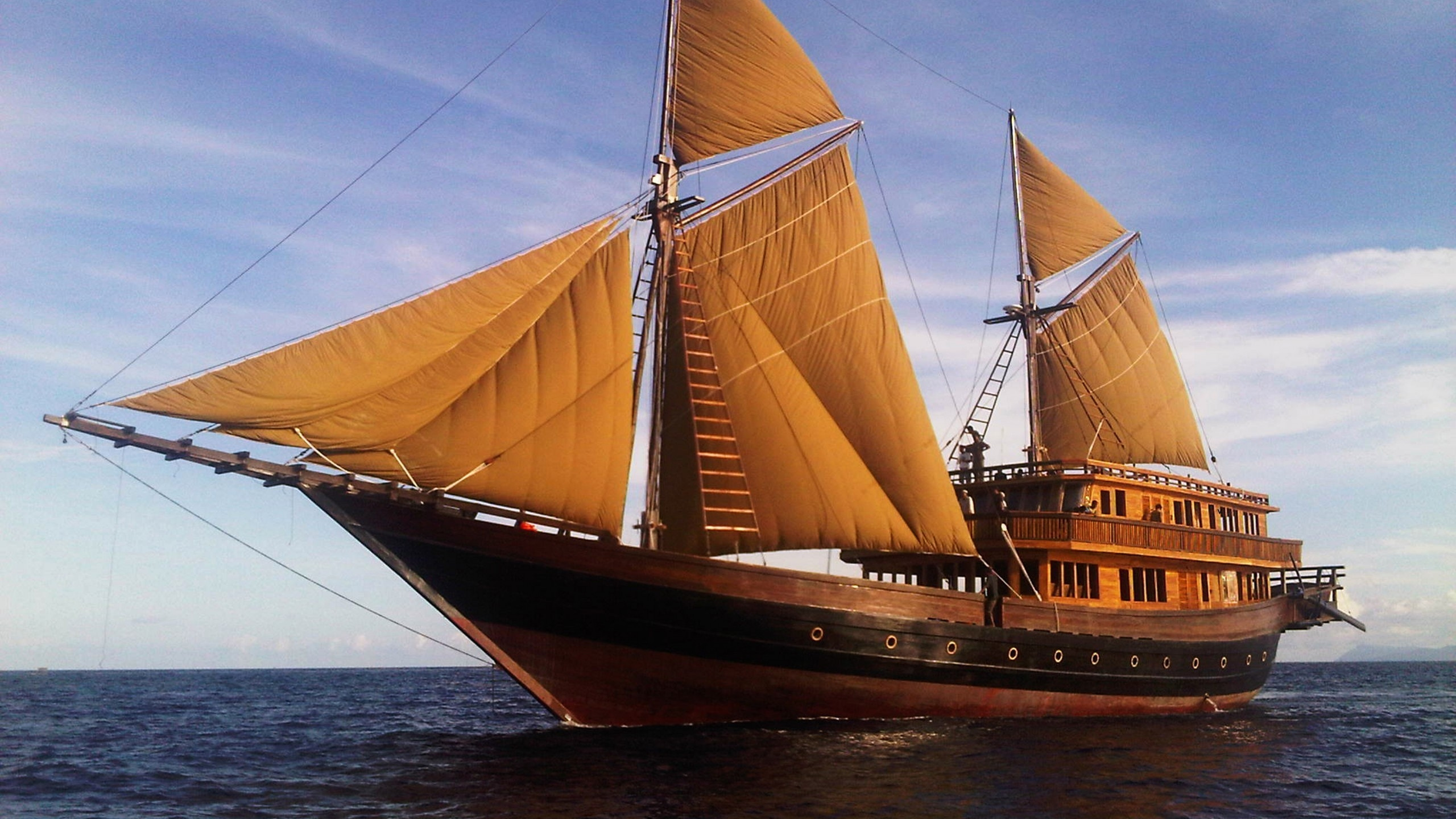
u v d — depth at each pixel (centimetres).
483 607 2830
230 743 3359
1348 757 3100
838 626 3009
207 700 6581
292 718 4562
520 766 2466
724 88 3881
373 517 2764
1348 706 5522
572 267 3188
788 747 2703
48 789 2403
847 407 3669
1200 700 4059
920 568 4078
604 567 2814
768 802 2092
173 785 2430
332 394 2689
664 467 3641
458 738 3294
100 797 2298
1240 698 4394
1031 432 5003
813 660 2997
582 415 3073
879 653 3072
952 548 3647
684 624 2867
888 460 3638
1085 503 3875
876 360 3744
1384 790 2525
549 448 2998
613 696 2958
